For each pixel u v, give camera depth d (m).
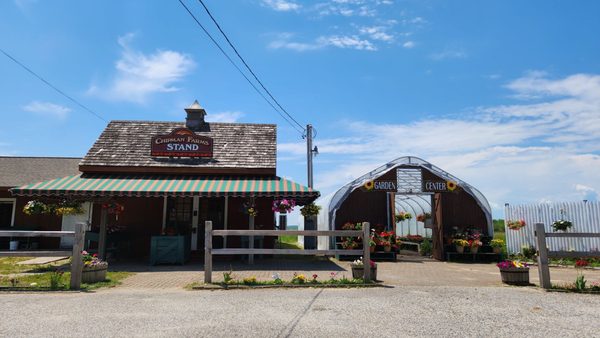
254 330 5.62
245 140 19.39
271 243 17.88
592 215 15.87
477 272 13.12
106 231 15.01
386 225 18.47
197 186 15.58
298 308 7.03
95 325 5.85
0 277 10.77
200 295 8.32
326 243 19.39
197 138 17.98
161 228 17.44
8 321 6.04
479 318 6.36
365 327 5.80
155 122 20.25
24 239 19.55
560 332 5.64
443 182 18.59
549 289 9.13
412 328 5.77
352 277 10.87
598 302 7.70
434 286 9.61
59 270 12.38
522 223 18.31
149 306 7.17
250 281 9.55
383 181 18.50
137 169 17.12
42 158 24.06
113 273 11.77
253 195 14.98
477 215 18.50
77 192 14.19
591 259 15.43
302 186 15.98
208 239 9.93
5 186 19.88
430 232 20.55
